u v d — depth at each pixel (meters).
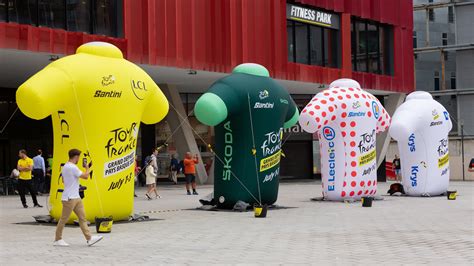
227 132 18.09
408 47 41.47
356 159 21.33
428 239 12.07
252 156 18.06
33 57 23.70
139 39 25.88
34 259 9.84
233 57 29.62
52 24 23.88
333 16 36.84
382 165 41.22
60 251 10.67
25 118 31.66
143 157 34.69
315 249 10.81
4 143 31.08
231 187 18.19
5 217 16.92
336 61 37.12
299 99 40.22
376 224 14.76
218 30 29.02
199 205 20.62
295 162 40.66
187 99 36.94
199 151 36.56
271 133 18.27
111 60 14.74
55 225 14.82
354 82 21.78
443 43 58.44
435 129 23.56
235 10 29.83
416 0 57.66
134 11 25.78
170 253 10.40
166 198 24.09
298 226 14.40
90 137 14.23
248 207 18.44
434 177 23.72
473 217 16.31
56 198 14.65
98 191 14.41
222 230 13.68
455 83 57.09
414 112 23.12
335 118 20.92
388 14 40.03
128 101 14.65
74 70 13.95
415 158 23.72
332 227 14.18
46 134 32.12
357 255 10.14
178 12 27.30
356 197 21.58
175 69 27.81
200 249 10.84
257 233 13.12
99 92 14.16
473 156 47.81
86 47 14.71
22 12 23.02
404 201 21.75
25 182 20.27
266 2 31.48
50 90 13.49
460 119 52.25
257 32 30.92
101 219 13.16
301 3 34.47
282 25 32.59
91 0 25.05
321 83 35.09
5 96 31.34
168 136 35.00
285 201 21.98
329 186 21.52
